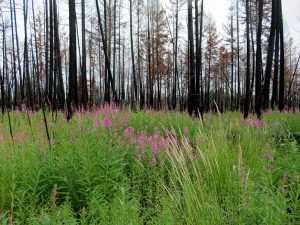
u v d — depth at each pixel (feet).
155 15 102.58
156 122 35.73
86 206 15.62
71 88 39.91
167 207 12.66
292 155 18.76
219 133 20.53
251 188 12.54
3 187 14.87
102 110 32.86
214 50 113.91
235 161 17.99
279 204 11.59
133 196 14.78
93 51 122.31
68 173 16.40
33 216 12.75
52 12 59.41
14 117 37.04
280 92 59.62
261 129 26.02
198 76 49.96
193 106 48.78
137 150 19.34
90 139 18.97
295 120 38.96
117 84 157.17
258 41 49.37
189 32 49.57
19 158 17.15
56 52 35.45
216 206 12.26
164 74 123.24
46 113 34.42
